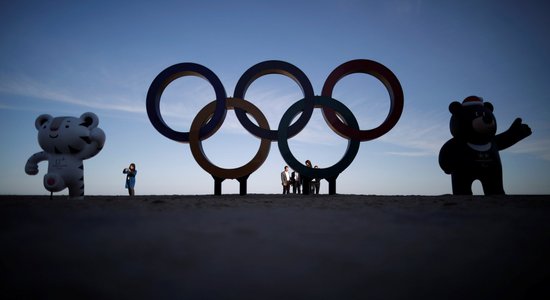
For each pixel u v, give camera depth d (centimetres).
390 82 1130
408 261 287
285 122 1126
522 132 1091
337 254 300
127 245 312
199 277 247
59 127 850
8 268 259
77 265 265
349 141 1152
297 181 1509
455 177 1057
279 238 346
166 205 662
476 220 459
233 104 1132
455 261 289
